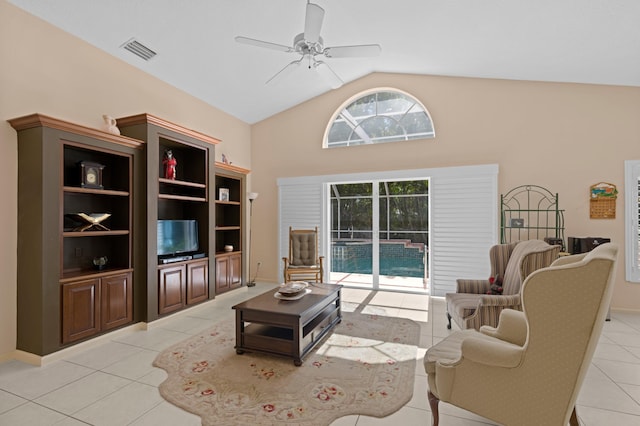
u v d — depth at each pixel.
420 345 2.93
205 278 4.17
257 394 2.11
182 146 4.08
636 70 3.49
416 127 4.98
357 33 3.65
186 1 2.96
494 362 1.46
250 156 6.00
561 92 4.16
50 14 2.87
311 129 5.55
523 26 3.06
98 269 3.16
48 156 2.63
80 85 3.21
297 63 3.17
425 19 3.27
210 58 3.90
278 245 5.75
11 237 2.67
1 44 2.63
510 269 3.12
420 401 2.04
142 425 1.80
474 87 4.57
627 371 2.42
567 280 1.30
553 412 1.35
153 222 3.43
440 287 4.72
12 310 2.67
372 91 5.20
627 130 3.90
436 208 4.72
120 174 3.37
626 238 3.88
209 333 3.24
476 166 4.48
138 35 3.29
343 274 5.52
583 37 3.04
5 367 2.51
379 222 5.29
